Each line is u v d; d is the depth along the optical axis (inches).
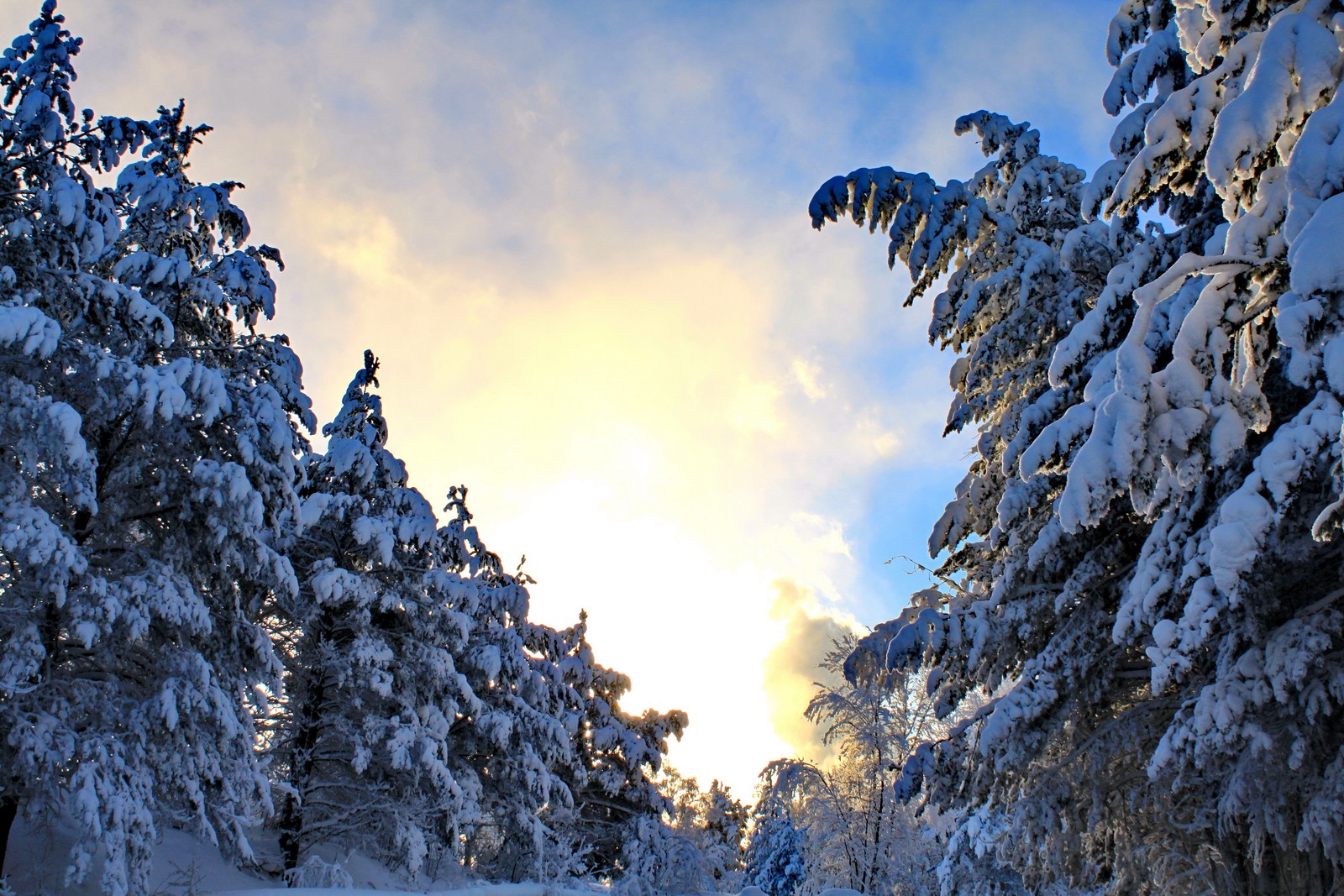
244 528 543.5
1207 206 341.7
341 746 772.6
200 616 504.7
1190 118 238.4
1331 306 157.8
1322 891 325.4
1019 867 454.3
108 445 547.5
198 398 532.7
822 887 939.3
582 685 1409.9
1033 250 440.8
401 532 847.7
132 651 537.3
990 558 507.8
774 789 946.7
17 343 441.4
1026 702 389.7
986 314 469.1
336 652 756.6
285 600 628.4
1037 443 291.4
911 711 925.2
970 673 455.2
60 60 521.3
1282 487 223.9
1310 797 300.8
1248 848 339.9
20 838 505.4
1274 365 301.1
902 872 897.5
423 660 815.1
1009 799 430.3
